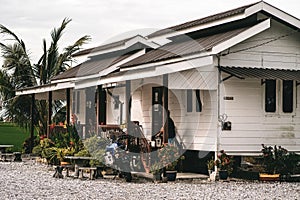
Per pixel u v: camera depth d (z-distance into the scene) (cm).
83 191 1500
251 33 1770
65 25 3512
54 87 2556
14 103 3350
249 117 1841
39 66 3519
